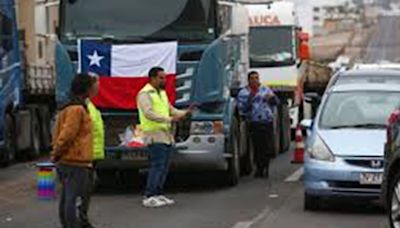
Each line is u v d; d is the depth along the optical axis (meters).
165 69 24.28
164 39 24.41
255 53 43.19
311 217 20.09
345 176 19.91
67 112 15.98
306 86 52.50
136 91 24.41
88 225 18.08
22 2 36.88
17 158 36.44
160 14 24.52
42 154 38.56
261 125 28.56
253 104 28.52
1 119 31.55
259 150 28.75
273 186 26.50
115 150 24.42
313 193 20.45
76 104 16.06
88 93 16.20
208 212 21.08
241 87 29.20
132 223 19.48
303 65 48.00
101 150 19.09
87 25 24.75
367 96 22.61
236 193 24.89
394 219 16.86
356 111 22.08
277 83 42.94
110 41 24.55
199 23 24.38
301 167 32.28
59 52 24.72
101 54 24.53
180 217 20.33
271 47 43.25
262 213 20.84
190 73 24.33
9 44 32.69
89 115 16.31
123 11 24.67
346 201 21.81
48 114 38.81
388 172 16.95
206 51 24.25
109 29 24.66
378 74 24.08
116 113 24.50
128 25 24.59
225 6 25.50
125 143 24.42
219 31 24.48
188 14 24.41
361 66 28.91
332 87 23.33
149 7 24.59
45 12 25.62
